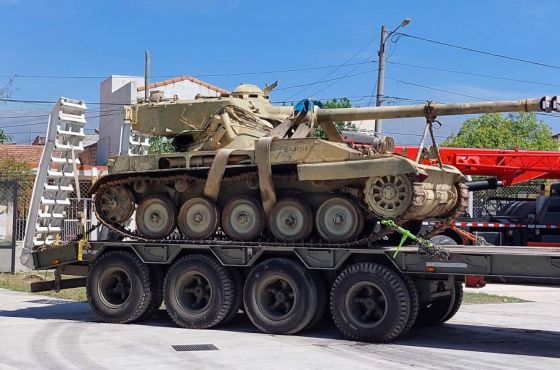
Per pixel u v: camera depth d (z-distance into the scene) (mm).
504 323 13109
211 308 11648
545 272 9609
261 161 11312
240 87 13281
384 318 10344
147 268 12367
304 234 11188
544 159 19703
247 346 10125
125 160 12469
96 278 12633
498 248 10977
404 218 10578
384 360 9219
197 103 12828
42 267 13508
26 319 12953
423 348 10203
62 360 9070
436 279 10688
